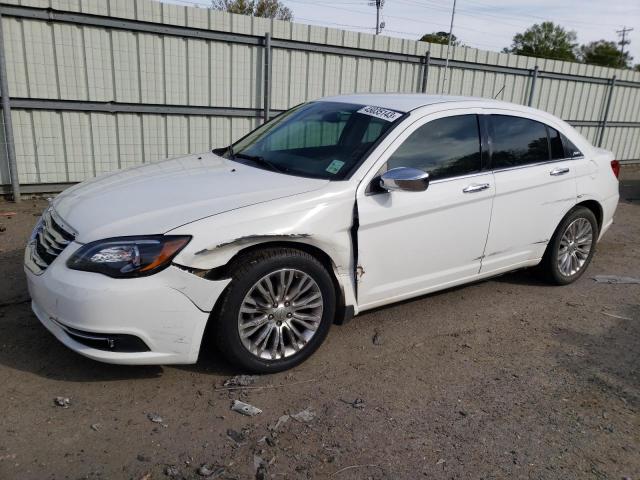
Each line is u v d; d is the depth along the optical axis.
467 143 4.16
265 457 2.69
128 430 2.83
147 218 3.07
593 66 13.67
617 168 5.44
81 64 7.60
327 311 3.52
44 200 7.65
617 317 4.65
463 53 11.38
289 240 3.26
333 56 9.76
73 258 2.98
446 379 3.52
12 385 3.14
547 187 4.65
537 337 4.20
